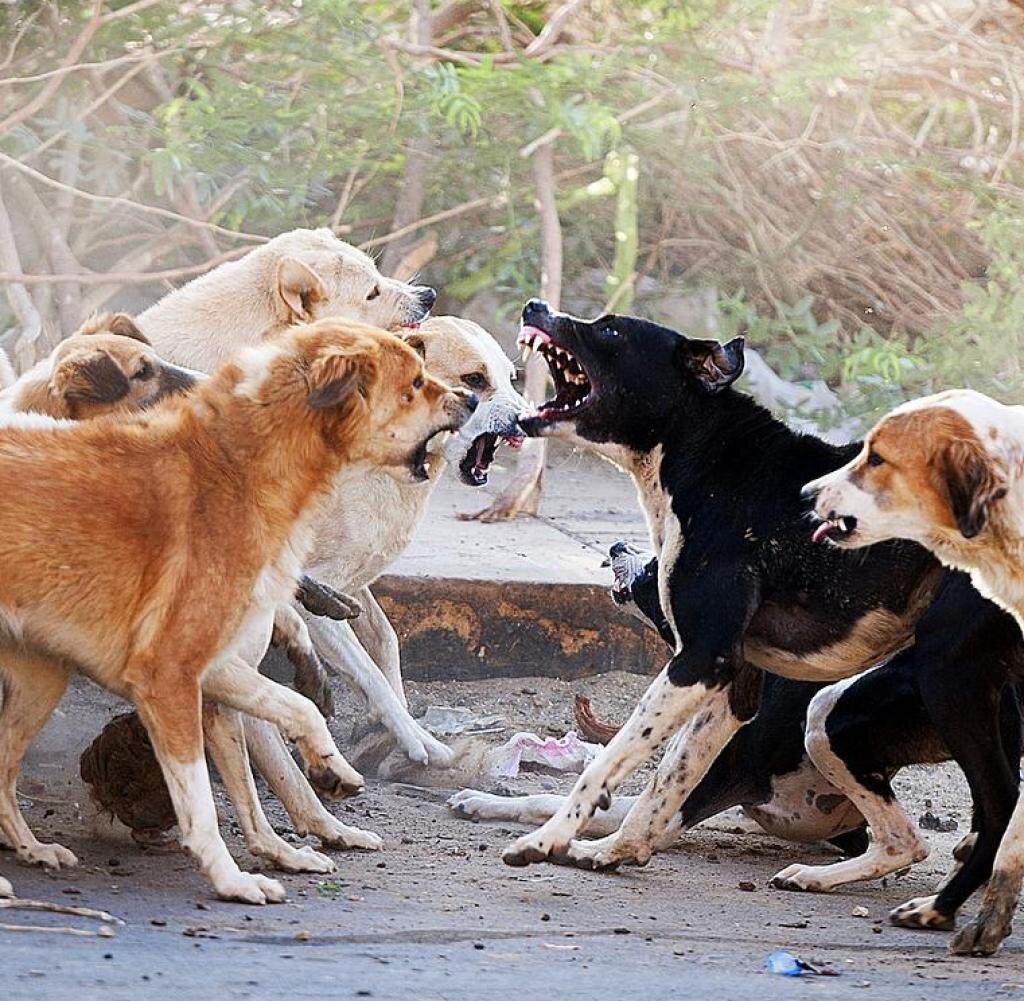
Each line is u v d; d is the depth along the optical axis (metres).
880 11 20.75
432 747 12.14
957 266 21.55
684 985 6.91
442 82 18.86
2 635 8.37
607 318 10.22
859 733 9.84
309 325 8.84
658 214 21.69
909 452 8.30
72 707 12.41
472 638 14.17
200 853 8.16
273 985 6.37
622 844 9.91
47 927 7.14
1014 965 7.93
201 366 11.32
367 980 6.59
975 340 20.28
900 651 9.98
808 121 21.39
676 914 8.85
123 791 9.18
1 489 8.04
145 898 8.09
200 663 8.20
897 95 21.80
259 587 8.35
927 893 9.88
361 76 18.95
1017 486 8.12
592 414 10.15
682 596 9.84
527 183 20.69
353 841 9.84
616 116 20.45
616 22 20.94
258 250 11.91
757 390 20.11
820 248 21.59
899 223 21.59
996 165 21.61
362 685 12.16
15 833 8.70
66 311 17.84
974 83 22.00
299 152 19.20
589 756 12.44
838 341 21.58
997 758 9.05
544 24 21.03
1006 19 21.78
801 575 9.68
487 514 17.03
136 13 18.42
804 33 21.30
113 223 18.83
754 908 9.17
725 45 21.14
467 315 20.88
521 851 9.73
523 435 12.17
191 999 6.05
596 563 15.12
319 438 8.48
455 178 20.47
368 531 11.98
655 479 10.18
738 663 9.71
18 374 16.83
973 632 9.02
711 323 21.08
